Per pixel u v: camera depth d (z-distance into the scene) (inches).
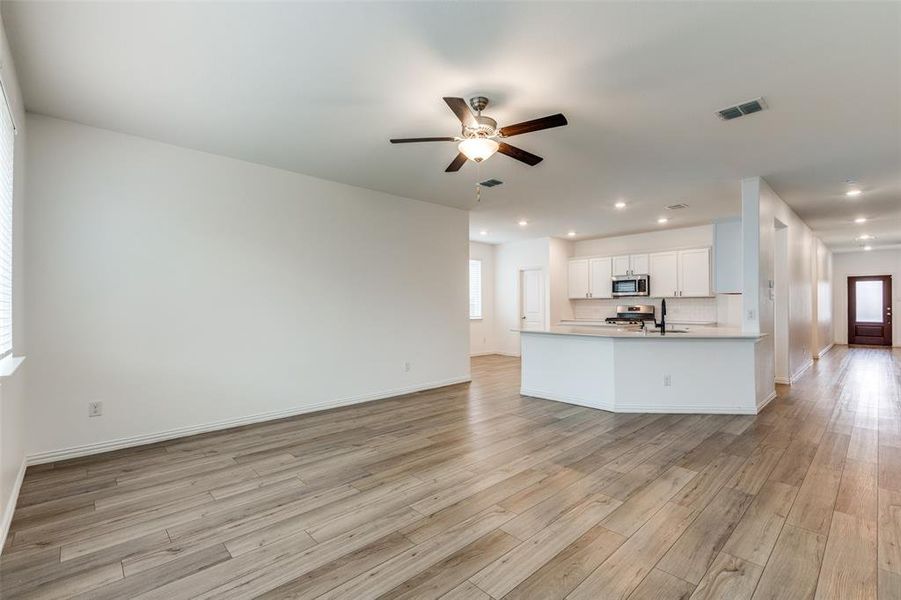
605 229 306.2
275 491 107.4
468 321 255.0
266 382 171.5
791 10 80.9
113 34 88.4
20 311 115.8
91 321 134.3
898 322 410.6
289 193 178.2
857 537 84.7
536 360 213.9
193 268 153.9
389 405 196.9
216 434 153.9
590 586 71.2
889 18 82.6
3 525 85.7
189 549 82.6
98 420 135.1
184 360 151.6
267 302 171.9
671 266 293.9
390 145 149.3
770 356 201.0
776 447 136.3
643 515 94.1
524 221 279.3
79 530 89.4
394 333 216.7
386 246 213.3
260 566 77.3
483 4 79.4
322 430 158.2
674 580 72.6
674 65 99.5
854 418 168.7
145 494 106.0
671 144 146.8
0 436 84.0
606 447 137.9
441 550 81.7
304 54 95.8
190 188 153.2
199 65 100.3
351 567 76.8
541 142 145.2
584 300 357.7
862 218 267.3
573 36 88.9
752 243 183.9
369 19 83.7
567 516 94.0
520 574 74.5
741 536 85.6
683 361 180.7
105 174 136.8
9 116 91.4
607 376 187.0
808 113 123.6
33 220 125.0
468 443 142.9
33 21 83.7
